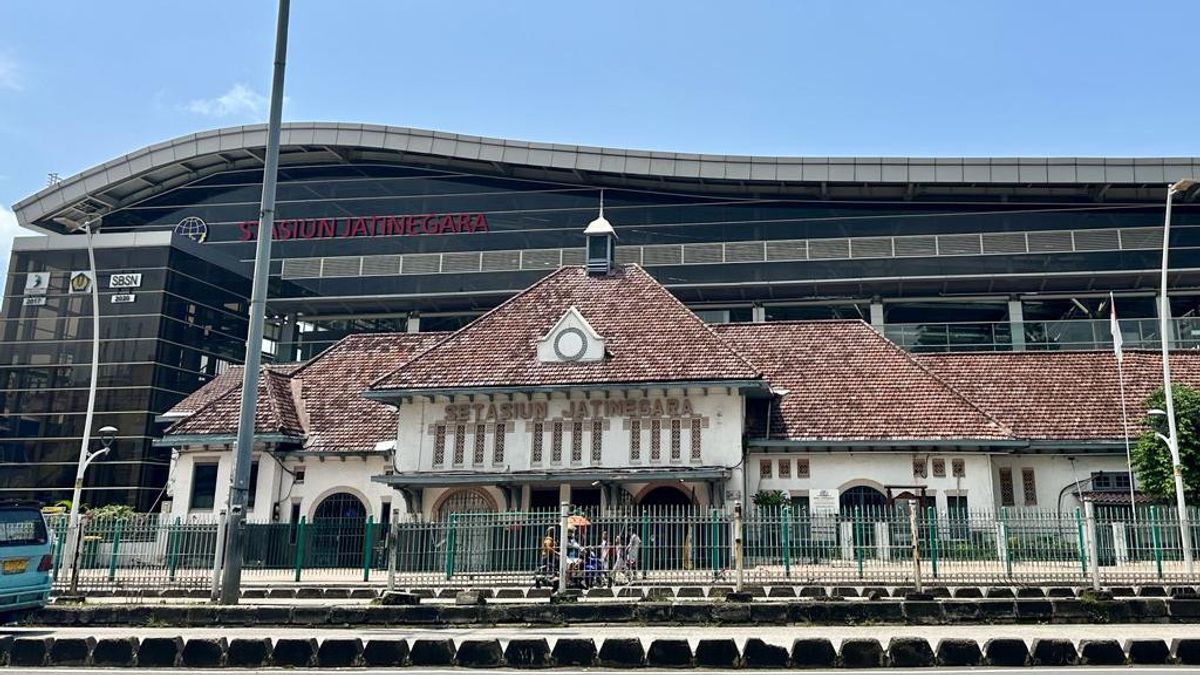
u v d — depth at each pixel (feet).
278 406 100.99
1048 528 70.33
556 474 86.99
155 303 154.10
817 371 100.53
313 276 180.45
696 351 90.33
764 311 172.14
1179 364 104.17
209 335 164.96
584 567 67.15
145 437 148.46
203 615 52.42
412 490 91.45
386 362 112.16
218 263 168.96
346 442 98.68
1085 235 159.43
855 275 163.53
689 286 168.35
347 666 40.55
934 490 88.89
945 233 163.02
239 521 56.34
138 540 73.67
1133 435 93.45
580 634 47.21
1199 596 57.47
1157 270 155.33
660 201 174.29
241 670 39.99
